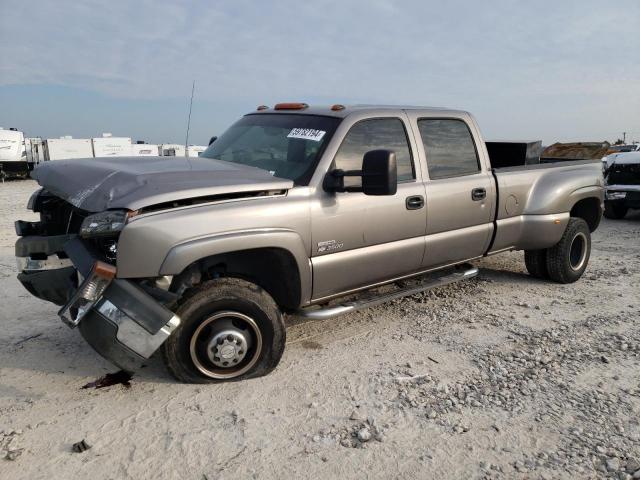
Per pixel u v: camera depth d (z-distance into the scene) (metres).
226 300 3.59
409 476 2.79
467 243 5.24
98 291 3.17
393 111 4.71
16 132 32.09
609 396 3.65
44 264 3.72
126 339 3.21
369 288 4.60
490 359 4.21
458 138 5.25
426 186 4.77
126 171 3.59
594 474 2.82
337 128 4.24
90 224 3.17
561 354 4.32
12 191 22.88
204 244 3.38
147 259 3.25
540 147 7.22
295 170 4.13
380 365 4.08
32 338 4.54
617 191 11.95
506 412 3.42
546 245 6.02
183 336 3.52
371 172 3.71
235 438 3.08
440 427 3.24
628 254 8.36
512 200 5.65
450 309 5.44
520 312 5.38
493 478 2.79
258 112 5.20
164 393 3.57
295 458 2.92
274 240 3.69
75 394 3.56
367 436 3.10
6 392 3.59
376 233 4.38
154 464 2.84
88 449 2.95
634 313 5.38
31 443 3.00
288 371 3.95
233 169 3.96
